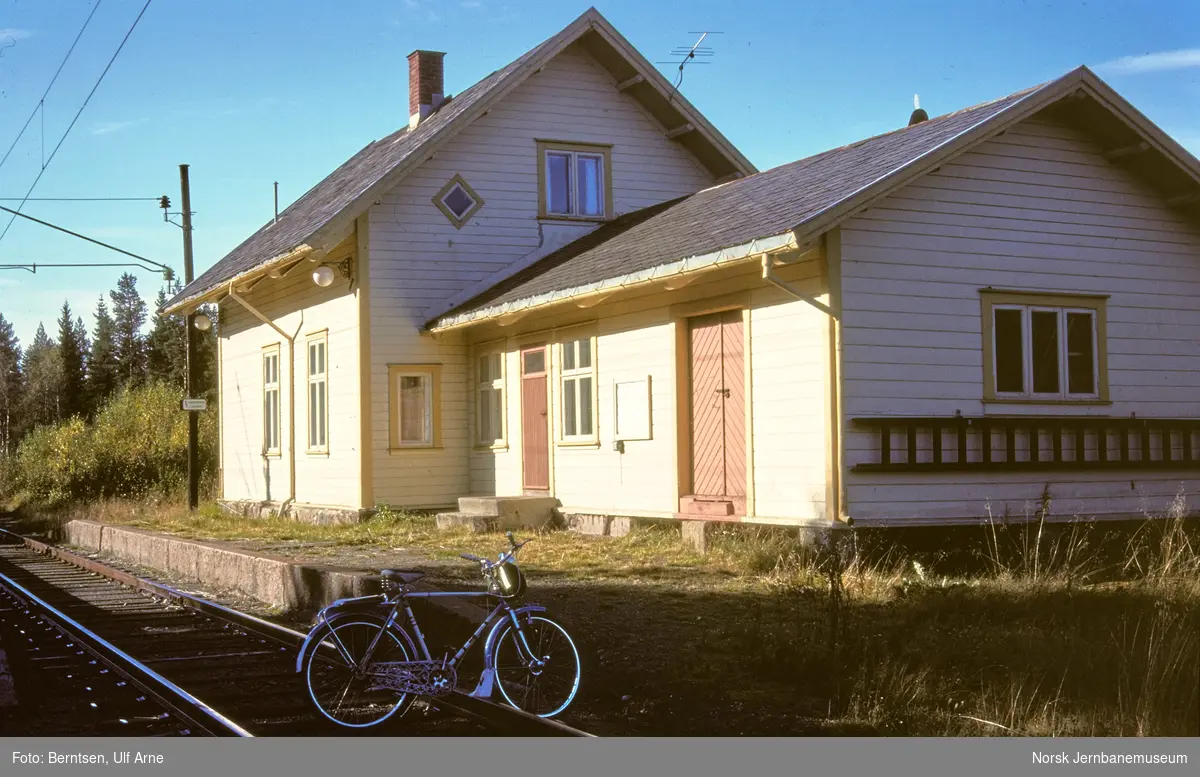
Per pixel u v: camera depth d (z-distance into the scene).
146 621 12.96
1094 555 13.80
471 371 21.97
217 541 18.03
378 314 21.19
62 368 105.12
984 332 14.48
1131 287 15.61
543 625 8.21
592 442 18.25
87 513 27.62
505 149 22.42
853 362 13.59
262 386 25.80
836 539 13.39
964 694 7.93
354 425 21.30
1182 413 15.84
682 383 16.41
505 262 22.30
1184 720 7.17
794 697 8.13
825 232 13.46
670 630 10.15
